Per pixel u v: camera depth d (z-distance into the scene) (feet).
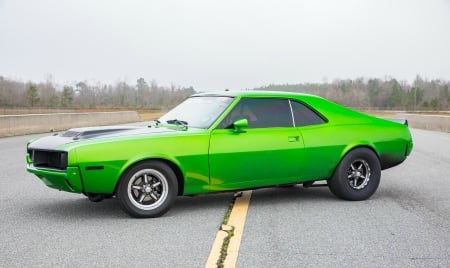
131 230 17.11
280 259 14.02
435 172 32.89
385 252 14.76
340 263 13.73
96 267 13.26
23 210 20.34
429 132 83.35
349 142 22.21
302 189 25.63
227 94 21.58
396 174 31.91
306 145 21.31
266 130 20.71
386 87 542.98
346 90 540.93
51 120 78.84
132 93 483.10
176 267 13.29
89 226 17.65
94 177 17.90
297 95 22.07
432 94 560.61
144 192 18.81
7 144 52.90
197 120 20.77
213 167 19.62
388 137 23.21
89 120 96.58
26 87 423.64
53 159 18.60
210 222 18.34
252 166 20.30
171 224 17.98
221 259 13.96
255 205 21.54
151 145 18.62
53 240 15.83
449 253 14.73
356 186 22.75
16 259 13.91
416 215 19.79
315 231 17.13
